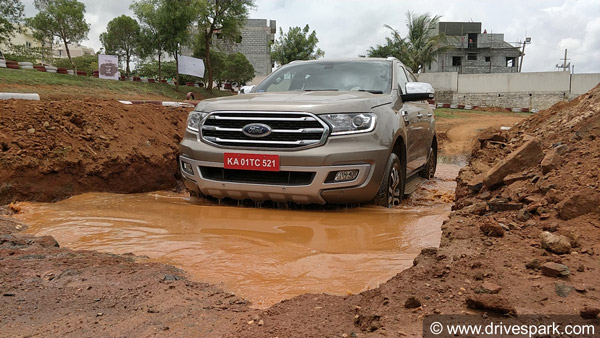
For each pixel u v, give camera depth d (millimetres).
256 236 3969
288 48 49594
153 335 2107
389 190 5199
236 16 39188
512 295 2225
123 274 2971
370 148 4730
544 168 3916
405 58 42812
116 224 4422
